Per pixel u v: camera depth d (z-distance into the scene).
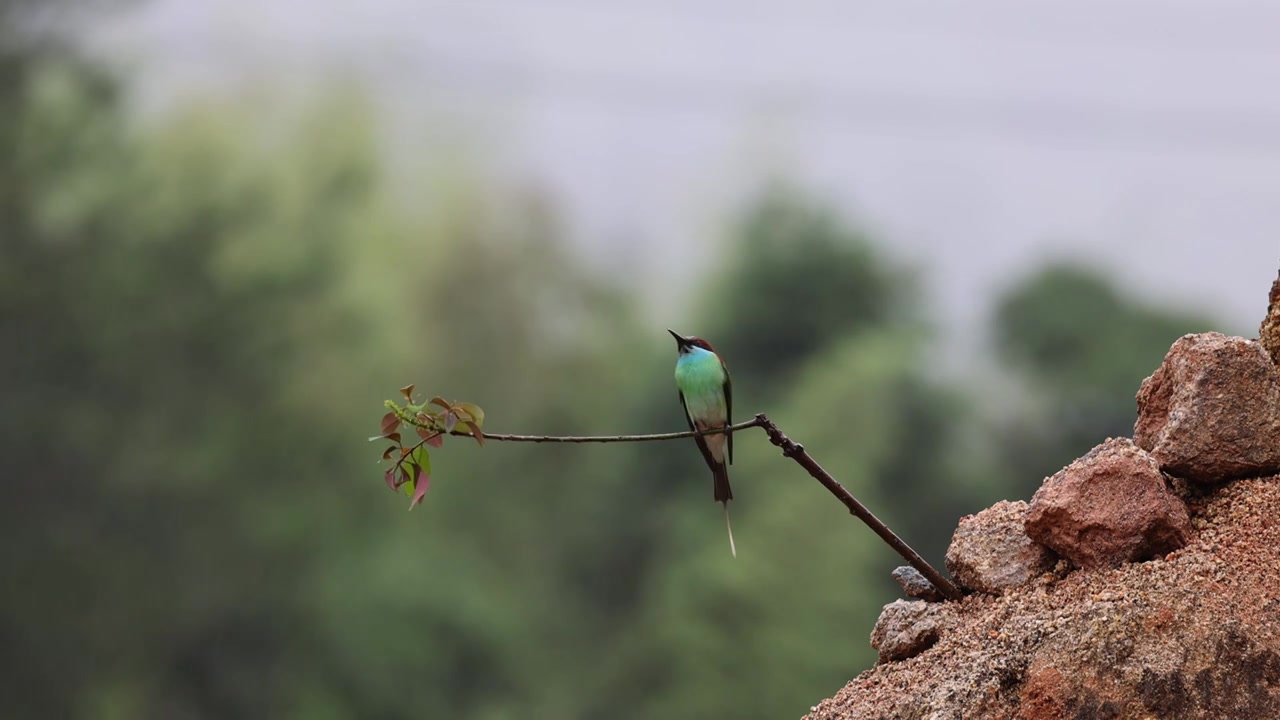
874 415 49.78
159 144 48.41
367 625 47.59
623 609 53.56
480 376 58.00
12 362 44.44
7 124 45.12
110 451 44.84
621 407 58.31
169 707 46.00
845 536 46.69
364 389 49.31
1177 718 5.42
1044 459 51.81
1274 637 5.52
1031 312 54.75
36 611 43.94
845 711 6.41
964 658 6.22
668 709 44.28
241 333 47.28
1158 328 53.88
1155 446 6.76
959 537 6.98
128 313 45.81
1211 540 6.11
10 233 44.94
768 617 44.84
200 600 46.16
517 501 56.38
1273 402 6.46
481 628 49.34
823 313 57.19
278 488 47.59
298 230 49.25
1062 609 5.95
